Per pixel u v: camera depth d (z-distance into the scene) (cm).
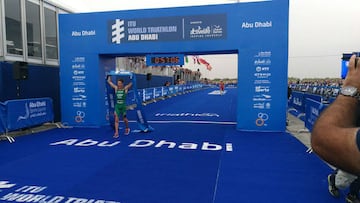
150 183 479
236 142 788
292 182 477
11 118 866
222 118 1282
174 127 1046
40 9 1286
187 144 770
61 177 513
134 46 1019
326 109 100
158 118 1292
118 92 902
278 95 934
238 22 938
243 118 964
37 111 994
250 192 437
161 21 992
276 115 940
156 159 625
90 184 478
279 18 913
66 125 1097
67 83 1088
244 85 953
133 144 777
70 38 1067
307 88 2806
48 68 1223
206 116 1352
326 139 89
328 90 1650
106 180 496
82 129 1030
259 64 936
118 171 545
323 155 91
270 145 747
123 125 1106
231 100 2297
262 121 950
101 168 564
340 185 378
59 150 716
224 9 945
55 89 1262
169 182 483
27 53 1207
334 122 92
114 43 1033
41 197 425
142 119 962
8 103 856
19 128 900
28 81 1116
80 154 675
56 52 1412
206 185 467
